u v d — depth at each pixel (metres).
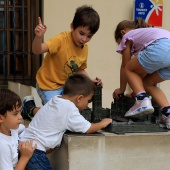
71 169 2.84
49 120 2.82
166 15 6.04
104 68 5.93
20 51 6.05
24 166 2.65
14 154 2.64
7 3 6.00
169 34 3.26
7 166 2.55
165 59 3.08
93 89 2.97
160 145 3.10
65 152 2.89
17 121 2.66
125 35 3.43
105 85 5.95
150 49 3.11
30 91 4.84
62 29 5.67
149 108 3.08
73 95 2.90
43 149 2.80
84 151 2.87
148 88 3.41
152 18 5.71
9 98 2.61
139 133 3.07
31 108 3.68
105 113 3.42
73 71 3.54
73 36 3.47
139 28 3.51
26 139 2.85
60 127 2.82
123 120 3.30
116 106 3.57
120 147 2.98
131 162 3.02
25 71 6.02
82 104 2.94
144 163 3.06
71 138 2.83
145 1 5.68
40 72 3.66
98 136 2.90
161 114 3.32
